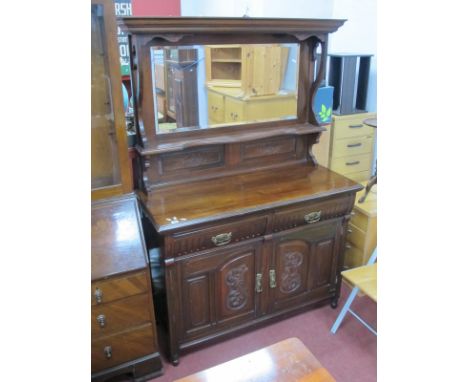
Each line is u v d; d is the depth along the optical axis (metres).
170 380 1.71
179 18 1.52
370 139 2.78
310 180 1.95
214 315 1.80
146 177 1.77
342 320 2.05
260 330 2.00
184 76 1.71
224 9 2.63
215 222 1.59
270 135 1.94
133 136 1.74
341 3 2.80
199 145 1.78
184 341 1.78
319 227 1.92
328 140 2.62
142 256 1.51
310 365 1.21
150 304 1.58
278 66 1.91
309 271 1.99
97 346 1.54
